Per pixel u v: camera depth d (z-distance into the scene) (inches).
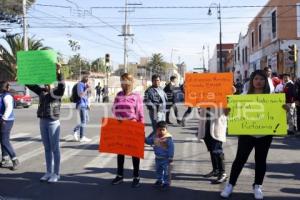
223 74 320.5
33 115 1011.9
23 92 1396.4
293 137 571.2
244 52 2377.0
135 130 318.7
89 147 501.4
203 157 434.6
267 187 317.1
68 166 394.0
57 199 291.9
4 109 383.2
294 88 578.9
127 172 367.6
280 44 1424.7
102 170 377.7
